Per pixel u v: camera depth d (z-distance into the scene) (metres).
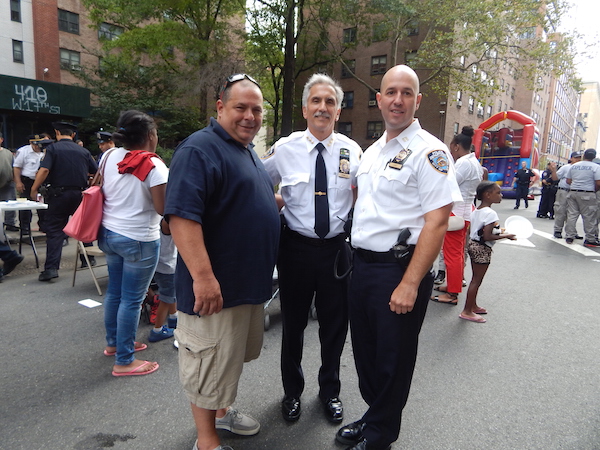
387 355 1.89
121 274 2.88
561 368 3.03
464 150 4.43
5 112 17.34
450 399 2.59
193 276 1.66
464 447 2.13
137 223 2.67
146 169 2.61
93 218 2.68
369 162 2.01
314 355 3.17
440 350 3.30
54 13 20.41
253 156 1.98
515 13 14.40
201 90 15.62
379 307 1.89
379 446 1.95
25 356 3.04
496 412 2.45
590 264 6.43
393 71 1.86
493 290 5.01
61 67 20.91
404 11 15.12
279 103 22.55
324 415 2.40
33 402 2.47
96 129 16.83
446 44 17.03
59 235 4.88
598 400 2.60
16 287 4.63
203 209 1.69
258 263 1.87
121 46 14.33
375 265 1.90
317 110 2.20
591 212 7.80
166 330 3.43
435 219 1.71
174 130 16.19
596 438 2.21
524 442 2.17
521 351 3.30
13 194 7.08
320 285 2.31
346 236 2.33
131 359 2.84
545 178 11.85
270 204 1.93
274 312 3.96
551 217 11.87
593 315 4.17
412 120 1.90
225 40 16.98
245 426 2.19
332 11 16.92
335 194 2.27
